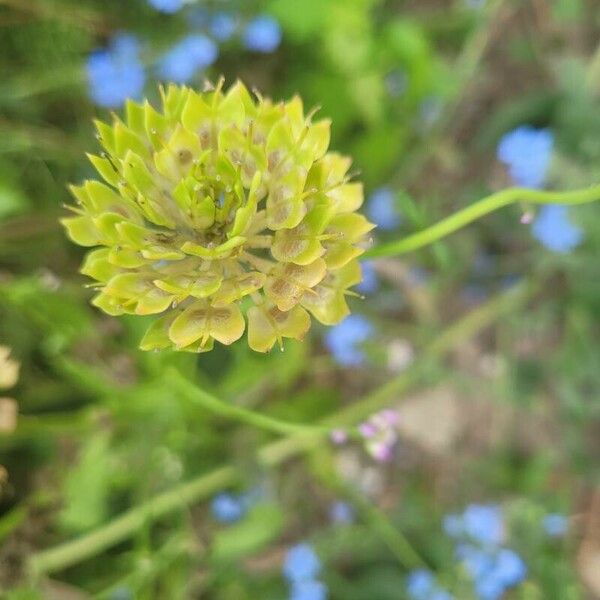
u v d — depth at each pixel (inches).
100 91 5.8
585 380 6.3
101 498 5.7
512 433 6.8
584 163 6.2
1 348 4.6
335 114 6.5
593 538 6.6
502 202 3.9
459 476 6.7
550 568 5.9
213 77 6.5
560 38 7.1
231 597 6.1
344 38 6.5
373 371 6.8
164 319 3.4
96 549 5.5
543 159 6.0
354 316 6.2
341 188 3.6
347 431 4.8
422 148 6.8
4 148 5.7
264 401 6.4
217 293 3.3
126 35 6.0
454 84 6.7
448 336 6.3
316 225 3.4
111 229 3.3
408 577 6.2
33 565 5.4
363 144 6.6
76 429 5.5
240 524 5.9
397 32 6.6
